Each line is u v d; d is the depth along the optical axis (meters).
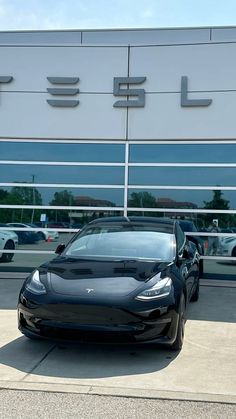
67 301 4.98
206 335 6.11
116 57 10.42
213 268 10.23
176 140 10.34
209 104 10.13
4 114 10.61
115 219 7.39
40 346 5.54
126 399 4.13
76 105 10.50
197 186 10.30
